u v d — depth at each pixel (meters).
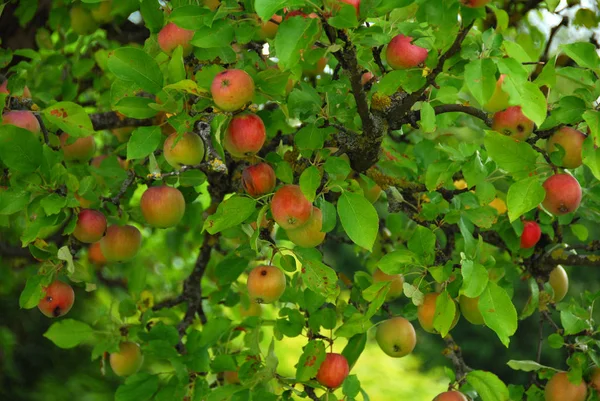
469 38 2.68
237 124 2.56
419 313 2.68
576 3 3.28
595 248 3.03
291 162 2.77
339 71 2.89
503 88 2.36
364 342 2.81
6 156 2.65
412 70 2.57
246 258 3.02
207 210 3.24
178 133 2.54
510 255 3.10
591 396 2.80
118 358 3.11
